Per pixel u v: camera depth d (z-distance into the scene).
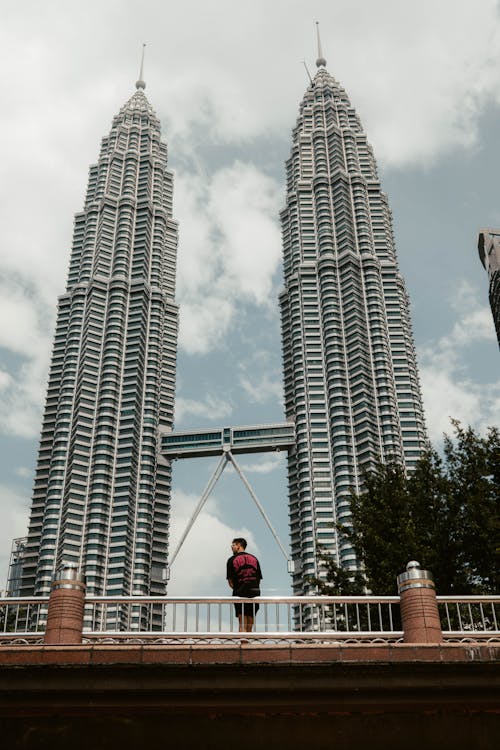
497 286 146.12
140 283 176.12
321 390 153.50
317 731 12.57
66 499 145.50
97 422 155.62
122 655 12.50
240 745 12.42
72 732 12.45
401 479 32.12
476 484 29.59
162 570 150.38
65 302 174.25
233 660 12.50
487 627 26.03
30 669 12.34
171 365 178.88
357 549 30.73
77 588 14.76
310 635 13.77
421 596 14.45
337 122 193.88
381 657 12.64
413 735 12.57
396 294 162.38
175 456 173.38
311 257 171.50
